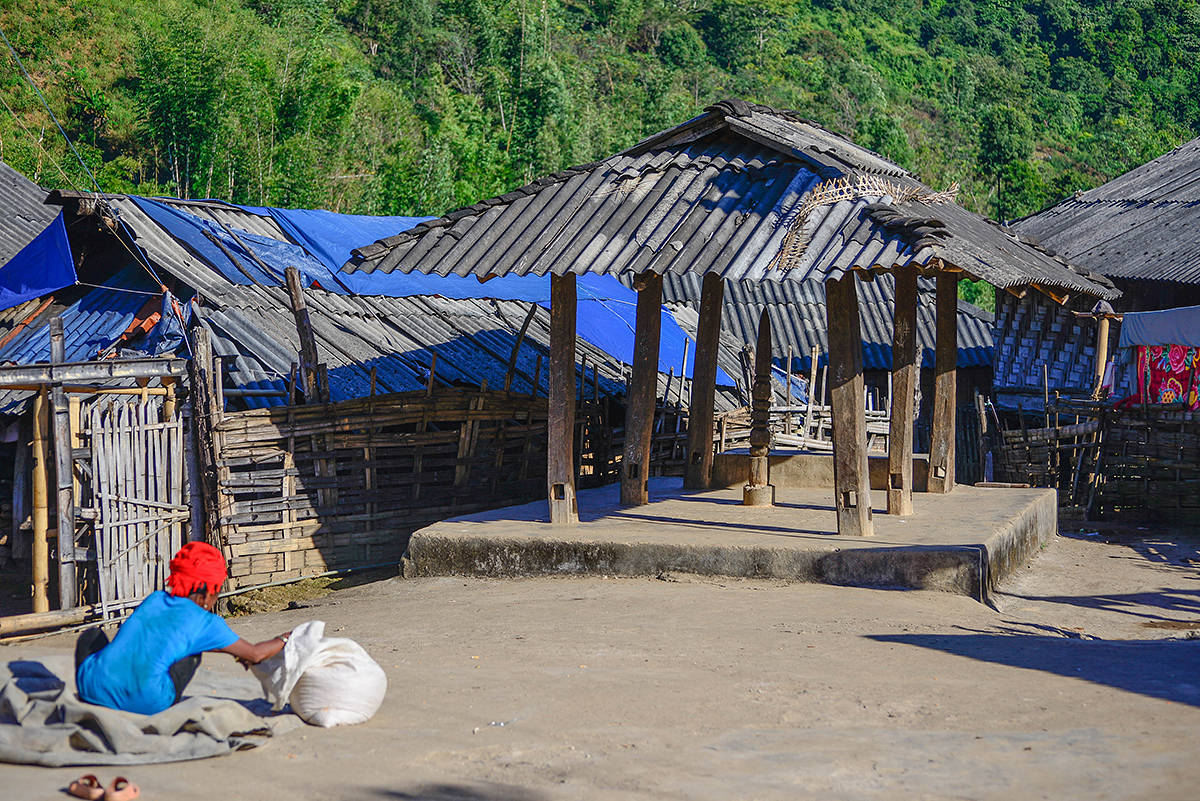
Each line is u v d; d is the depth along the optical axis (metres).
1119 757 4.73
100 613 11.62
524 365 18.70
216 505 12.62
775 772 4.67
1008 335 24.31
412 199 41.78
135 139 43.72
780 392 21.84
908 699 6.01
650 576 10.73
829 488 14.70
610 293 23.17
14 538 16.12
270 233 19.73
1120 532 15.95
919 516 12.29
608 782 4.55
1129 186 27.97
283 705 5.62
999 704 5.87
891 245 10.18
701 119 12.35
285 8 63.81
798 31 114.31
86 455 11.77
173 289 17.14
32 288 17.02
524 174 54.31
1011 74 114.69
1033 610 10.05
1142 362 21.27
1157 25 124.56
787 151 11.64
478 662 7.29
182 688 5.36
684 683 6.45
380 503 14.12
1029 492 14.58
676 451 18.88
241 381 14.83
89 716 5.01
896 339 12.31
